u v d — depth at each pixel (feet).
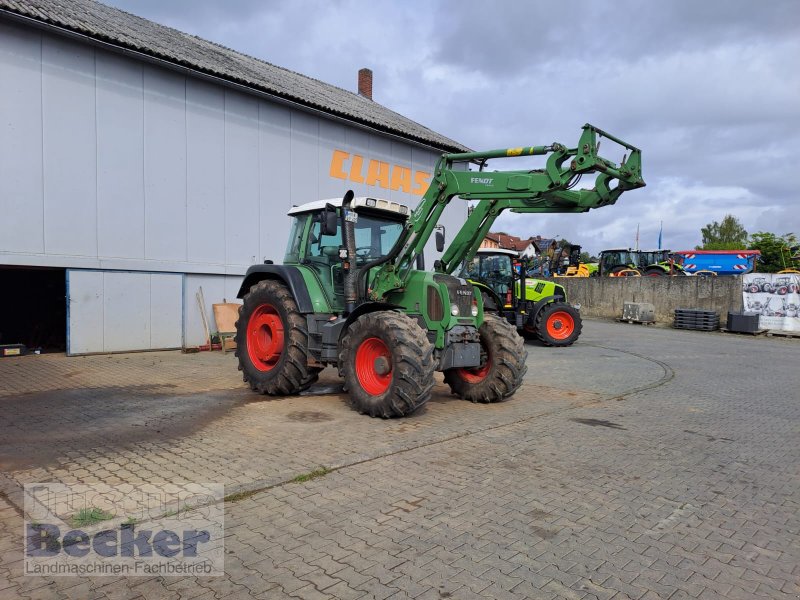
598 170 19.13
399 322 18.39
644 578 9.01
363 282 21.61
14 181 28.48
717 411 21.26
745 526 11.10
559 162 19.33
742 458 15.48
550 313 42.96
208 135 36.17
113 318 32.55
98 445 15.16
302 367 21.29
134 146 32.83
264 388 22.09
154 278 34.06
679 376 29.45
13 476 12.76
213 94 36.32
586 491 12.69
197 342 36.27
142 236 33.37
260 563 9.18
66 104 30.12
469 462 14.47
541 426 18.34
